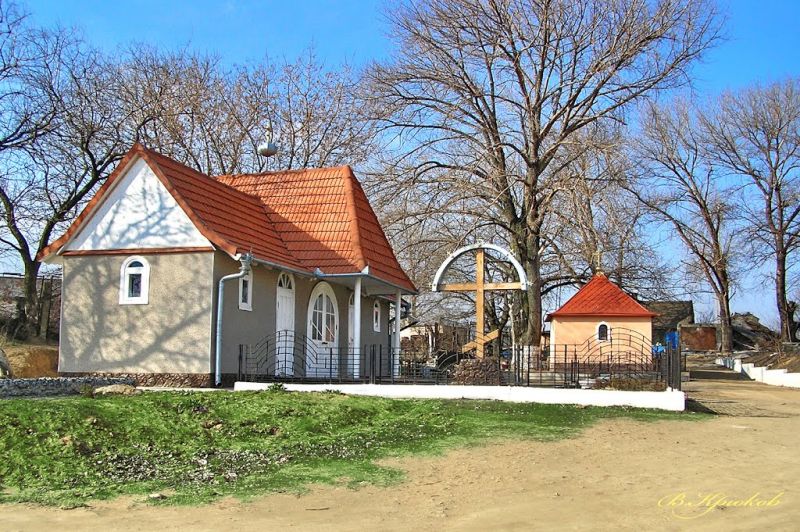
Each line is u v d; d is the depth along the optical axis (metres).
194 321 20.69
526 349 25.70
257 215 25.19
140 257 21.31
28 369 25.17
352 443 13.48
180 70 44.12
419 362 28.08
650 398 18.03
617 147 34.31
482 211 38.25
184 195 21.52
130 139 39.53
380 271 25.47
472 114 37.56
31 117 33.25
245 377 21.16
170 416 14.27
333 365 26.52
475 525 8.70
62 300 21.83
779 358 42.22
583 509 9.34
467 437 14.05
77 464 11.50
